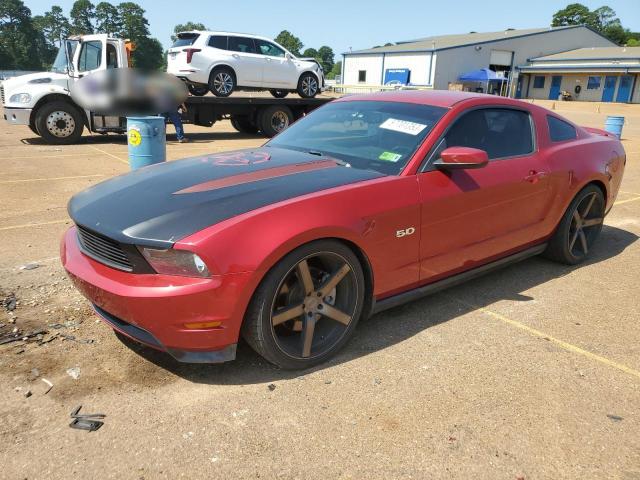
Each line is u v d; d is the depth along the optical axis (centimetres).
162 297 257
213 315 263
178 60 1473
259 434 251
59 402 270
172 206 286
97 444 242
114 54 1209
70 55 1235
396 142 364
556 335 357
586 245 501
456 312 389
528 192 412
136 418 260
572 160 455
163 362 309
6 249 496
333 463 234
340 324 317
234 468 230
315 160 357
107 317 296
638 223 661
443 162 344
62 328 344
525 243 434
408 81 4941
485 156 337
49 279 423
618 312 395
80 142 1343
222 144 1389
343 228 294
